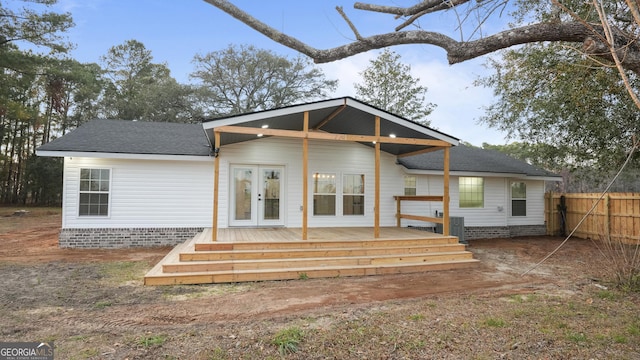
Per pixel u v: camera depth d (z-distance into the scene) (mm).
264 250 7465
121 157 9609
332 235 9008
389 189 12219
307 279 6930
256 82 30719
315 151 11531
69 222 9727
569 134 11188
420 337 3762
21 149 28281
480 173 12820
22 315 4527
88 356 3279
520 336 3816
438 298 5477
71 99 30000
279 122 9109
